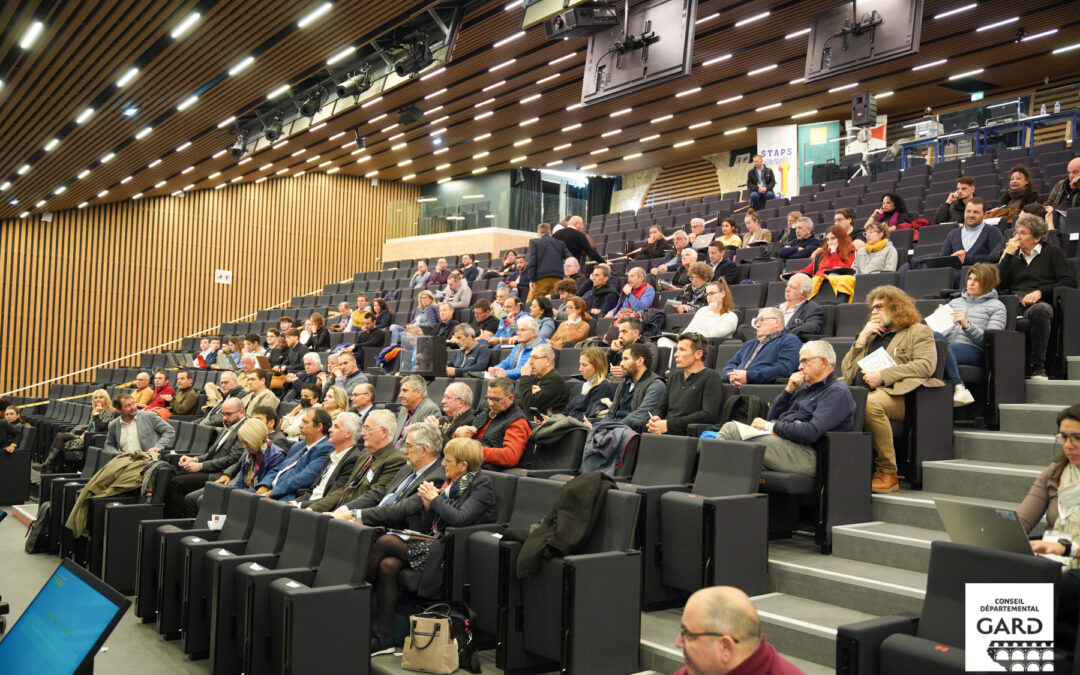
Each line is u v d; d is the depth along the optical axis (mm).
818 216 10523
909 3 8906
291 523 4492
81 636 1799
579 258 10102
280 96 12609
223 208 17938
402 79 11609
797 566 4020
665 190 20203
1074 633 2680
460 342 7980
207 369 11055
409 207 18281
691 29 8570
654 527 4219
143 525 5152
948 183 10312
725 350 5984
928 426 4684
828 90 14719
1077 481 3129
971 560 2799
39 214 15984
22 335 15797
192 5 7832
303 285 18859
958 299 5453
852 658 2807
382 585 4195
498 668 3939
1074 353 5398
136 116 10961
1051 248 5648
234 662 4195
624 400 5484
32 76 9039
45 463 9242
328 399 6723
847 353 5227
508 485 4648
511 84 13797
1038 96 12719
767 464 4395
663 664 3688
